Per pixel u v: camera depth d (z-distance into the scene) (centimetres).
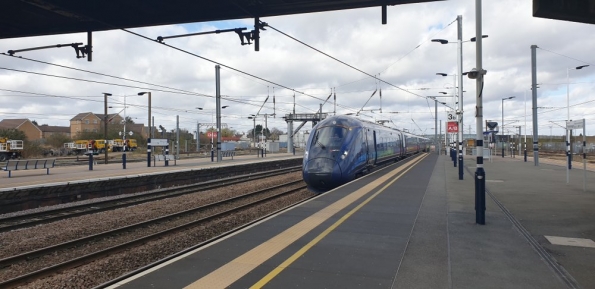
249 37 1330
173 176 2675
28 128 10344
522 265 671
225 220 1451
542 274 628
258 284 581
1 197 1641
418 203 1273
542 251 754
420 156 5341
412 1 1210
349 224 965
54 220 1471
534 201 1349
